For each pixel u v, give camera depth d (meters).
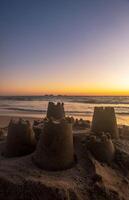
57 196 3.91
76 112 26.39
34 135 5.76
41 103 50.16
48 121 4.89
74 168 4.79
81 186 4.27
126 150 5.71
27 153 5.46
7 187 4.06
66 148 4.82
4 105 42.50
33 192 3.95
